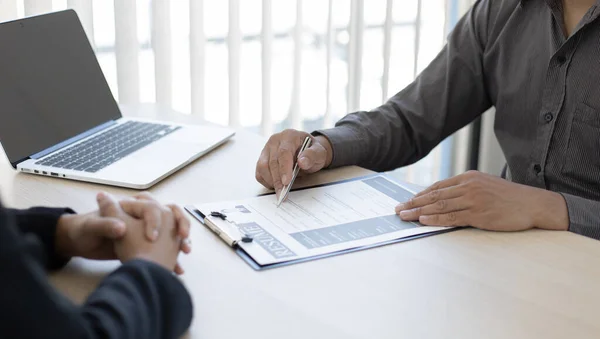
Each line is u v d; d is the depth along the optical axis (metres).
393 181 1.25
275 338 0.75
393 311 0.81
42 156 1.29
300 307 0.82
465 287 0.88
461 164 2.77
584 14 1.36
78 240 0.86
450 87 1.60
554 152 1.42
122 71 2.07
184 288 0.76
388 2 2.45
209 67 2.22
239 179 1.24
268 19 2.25
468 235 1.03
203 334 0.76
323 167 1.31
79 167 1.24
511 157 1.54
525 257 0.96
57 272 0.88
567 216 1.07
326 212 1.10
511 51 1.52
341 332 0.77
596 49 1.35
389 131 1.52
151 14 2.08
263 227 1.03
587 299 0.86
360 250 0.97
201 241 0.99
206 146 1.38
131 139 1.40
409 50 2.56
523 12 1.50
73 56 1.45
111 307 0.67
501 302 0.84
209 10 2.17
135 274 0.73
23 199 1.13
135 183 1.17
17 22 1.33
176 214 0.88
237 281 0.88
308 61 2.41
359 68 2.47
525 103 1.49
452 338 0.76
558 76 1.40
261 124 2.34
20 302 0.56
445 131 1.61
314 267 0.92
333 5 2.38
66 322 0.58
